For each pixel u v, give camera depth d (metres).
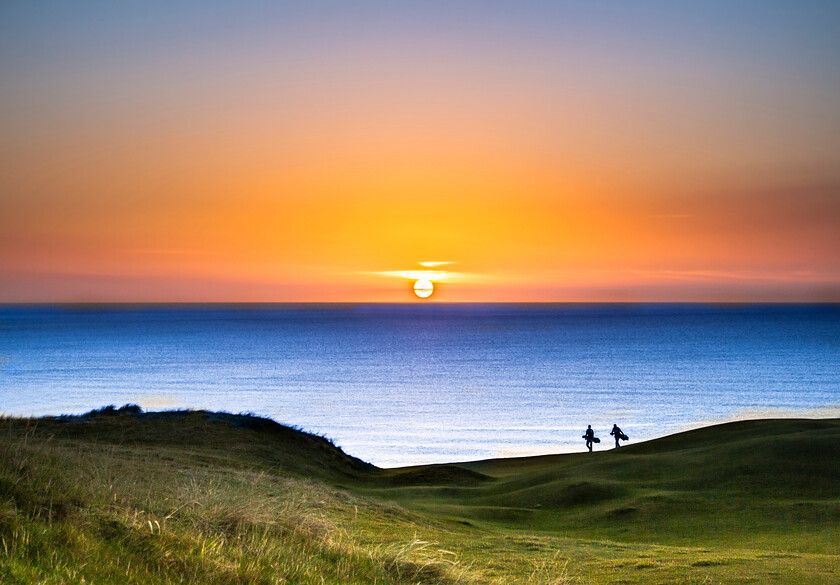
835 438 32.53
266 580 8.07
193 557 8.12
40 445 13.44
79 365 163.12
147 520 9.24
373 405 105.75
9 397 104.56
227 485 15.94
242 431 35.75
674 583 13.38
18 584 6.02
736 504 26.09
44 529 7.51
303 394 117.75
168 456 24.78
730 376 145.00
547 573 13.16
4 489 8.57
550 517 26.61
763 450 32.47
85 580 6.47
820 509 24.48
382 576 9.94
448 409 102.00
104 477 12.46
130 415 36.19
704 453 34.62
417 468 39.75
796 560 16.11
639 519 25.05
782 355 193.25
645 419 92.56
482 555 15.66
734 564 15.49
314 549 10.59
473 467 45.56
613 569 15.02
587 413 98.12
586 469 35.19
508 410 101.19
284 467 30.98
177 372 150.38
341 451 40.81
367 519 18.25
